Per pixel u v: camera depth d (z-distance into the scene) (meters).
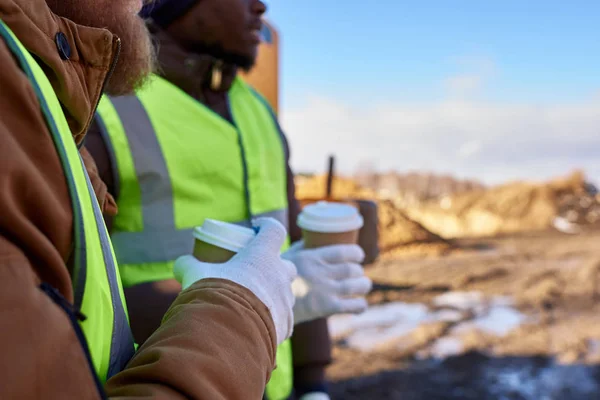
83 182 0.48
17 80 0.41
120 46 0.62
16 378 0.35
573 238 9.38
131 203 1.14
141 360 0.48
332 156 2.20
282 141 1.56
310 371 1.47
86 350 0.40
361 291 1.14
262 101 1.60
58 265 0.40
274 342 0.59
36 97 0.42
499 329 4.83
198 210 1.22
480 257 7.64
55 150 0.43
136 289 1.13
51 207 0.41
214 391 0.47
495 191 11.90
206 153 1.23
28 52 0.47
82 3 0.63
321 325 1.48
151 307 1.12
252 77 2.57
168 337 0.50
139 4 0.72
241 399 0.49
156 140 1.16
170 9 1.28
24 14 0.48
